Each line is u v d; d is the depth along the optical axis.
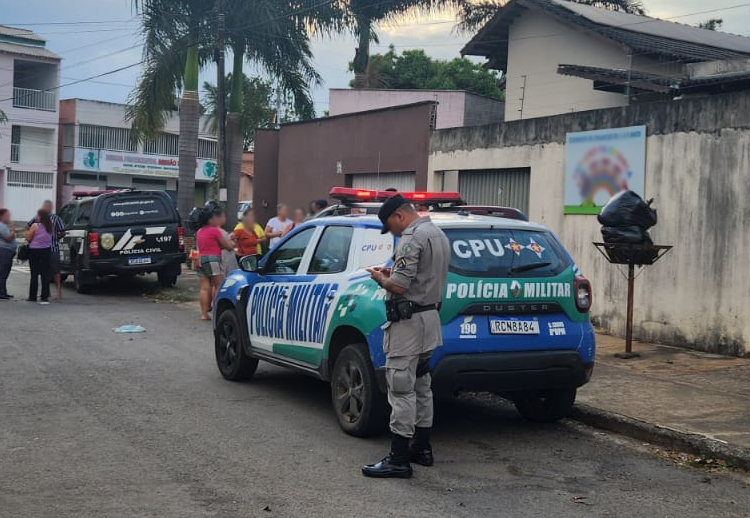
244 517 4.71
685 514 4.99
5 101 44.66
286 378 8.96
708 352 10.31
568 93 19.70
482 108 25.73
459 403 8.19
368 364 6.36
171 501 4.95
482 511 4.92
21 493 5.05
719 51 19.08
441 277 5.68
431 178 15.81
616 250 9.79
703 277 10.41
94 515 4.68
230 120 24.36
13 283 19.11
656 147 11.05
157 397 7.86
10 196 45.38
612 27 18.94
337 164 19.36
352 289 6.63
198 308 15.09
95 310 14.46
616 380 8.56
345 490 5.25
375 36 28.22
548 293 6.41
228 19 22.98
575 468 5.94
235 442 6.34
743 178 9.91
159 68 22.61
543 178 12.99
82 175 48.66
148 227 17.02
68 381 8.47
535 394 7.26
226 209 24.36
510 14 20.89
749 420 6.92
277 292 7.80
